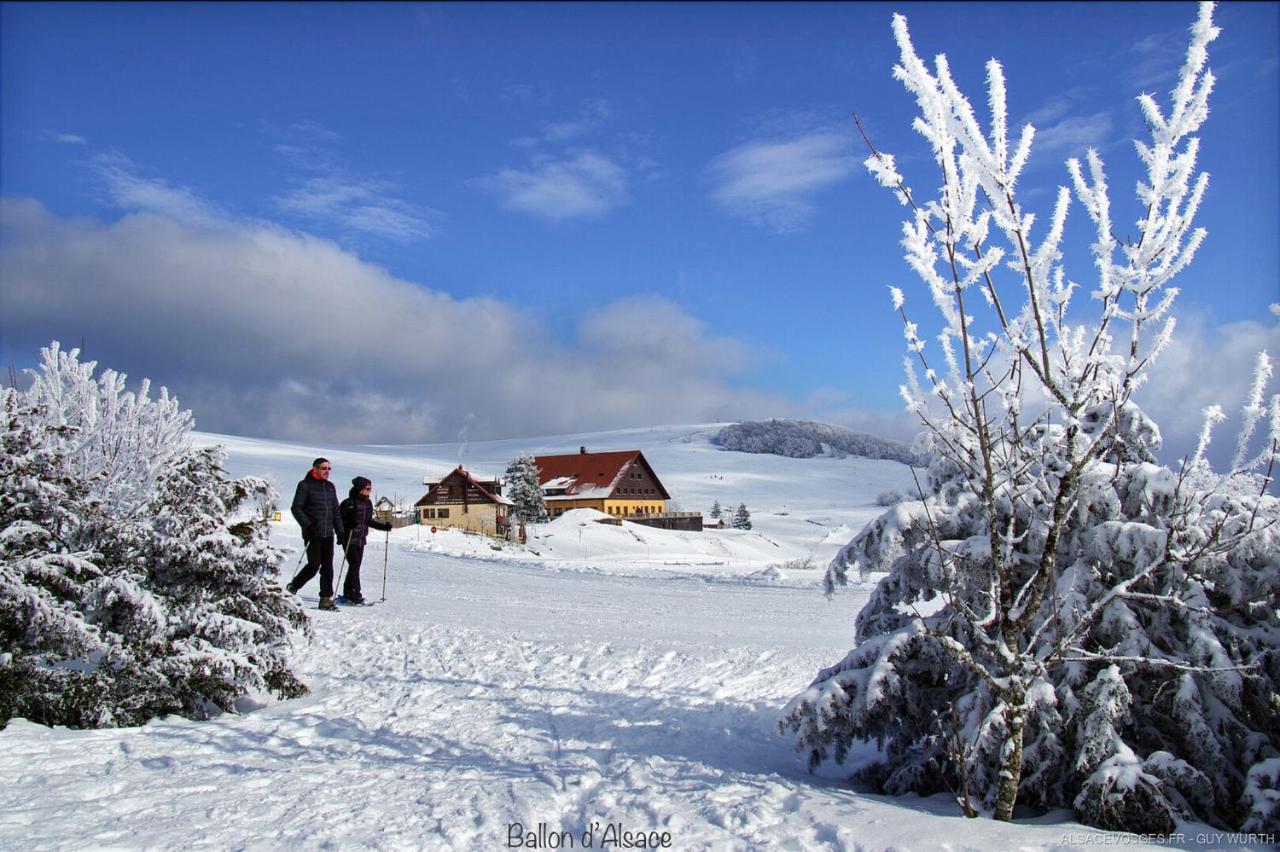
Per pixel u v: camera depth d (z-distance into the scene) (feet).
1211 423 13.24
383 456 365.81
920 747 15.70
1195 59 11.35
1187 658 14.20
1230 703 13.79
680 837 12.15
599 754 17.04
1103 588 14.96
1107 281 12.49
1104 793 12.88
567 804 14.05
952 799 14.85
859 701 15.12
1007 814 13.16
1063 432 14.20
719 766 16.29
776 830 12.39
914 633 15.39
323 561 36.78
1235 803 13.64
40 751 15.64
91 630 17.63
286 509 134.62
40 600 17.11
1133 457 15.76
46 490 18.57
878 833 11.95
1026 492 15.07
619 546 171.22
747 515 264.52
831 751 17.99
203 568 19.53
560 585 59.21
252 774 15.06
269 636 20.88
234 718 19.30
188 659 18.70
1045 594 15.19
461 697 21.84
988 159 11.96
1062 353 12.92
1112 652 13.73
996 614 13.38
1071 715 13.89
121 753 15.93
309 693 22.15
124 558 19.36
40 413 20.57
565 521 199.52
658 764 16.21
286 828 12.43
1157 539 14.26
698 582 66.44
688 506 319.88
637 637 30.86
